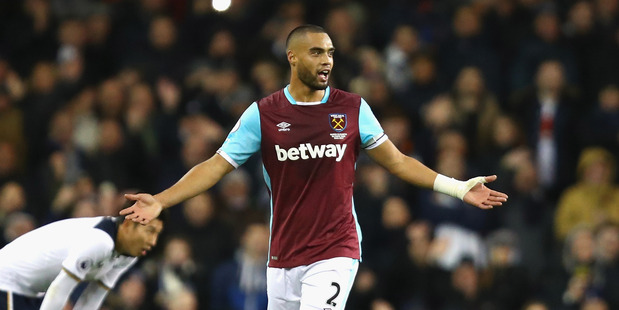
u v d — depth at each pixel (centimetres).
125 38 5441
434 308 4288
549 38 5106
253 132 2467
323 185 2453
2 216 4466
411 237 4359
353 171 2494
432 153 4750
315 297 2452
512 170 4578
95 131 4928
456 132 4741
